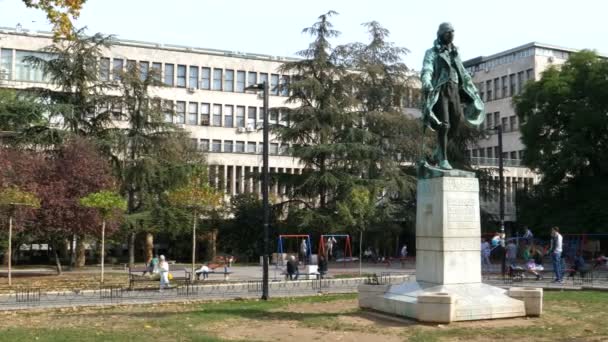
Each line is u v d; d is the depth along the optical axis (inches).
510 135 3093.0
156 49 2704.2
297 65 1819.6
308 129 1756.9
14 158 1283.2
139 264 1857.8
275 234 1852.9
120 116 1723.7
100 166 1380.4
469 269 570.9
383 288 613.3
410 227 1903.3
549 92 1820.9
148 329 527.2
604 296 773.3
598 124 1723.7
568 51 3142.2
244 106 2866.6
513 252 1354.6
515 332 495.5
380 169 1770.4
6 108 1581.0
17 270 1539.1
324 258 1241.4
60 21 776.3
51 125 1684.3
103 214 1142.3
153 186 1697.8
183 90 2755.9
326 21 1813.5
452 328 510.6
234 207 2098.9
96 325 555.5
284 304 725.9
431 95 599.5
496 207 2682.1
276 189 2262.6
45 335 493.4
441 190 569.6
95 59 1685.5
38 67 1665.8
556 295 788.0
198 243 2159.2
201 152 2012.8
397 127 1819.6
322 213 1720.0
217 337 483.5
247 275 1277.1
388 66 1940.2
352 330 512.1
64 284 1076.5
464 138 1920.5
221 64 2837.1
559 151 1801.2
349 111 1812.3
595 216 1732.3
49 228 1277.1
